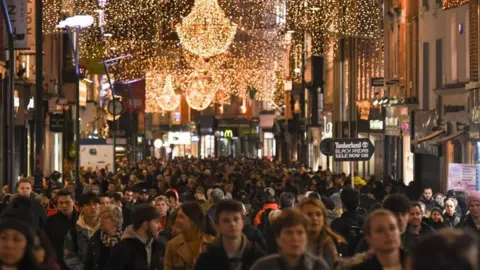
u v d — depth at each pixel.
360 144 47.91
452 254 7.71
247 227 22.34
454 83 69.31
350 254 22.66
